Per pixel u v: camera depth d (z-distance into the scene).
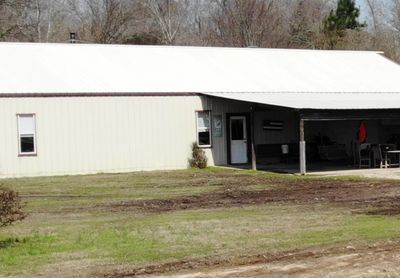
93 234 12.68
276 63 35.94
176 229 13.11
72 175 26.80
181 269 9.59
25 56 30.56
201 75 31.88
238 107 30.94
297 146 32.75
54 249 11.21
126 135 28.23
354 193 18.94
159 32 61.66
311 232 12.40
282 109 26.03
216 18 61.53
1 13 50.12
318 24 60.91
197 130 29.88
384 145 28.73
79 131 27.28
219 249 10.96
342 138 34.56
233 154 30.95
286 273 9.22
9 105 26.06
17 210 12.73
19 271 9.65
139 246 11.34
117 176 26.19
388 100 30.27
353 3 59.16
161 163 28.98
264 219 14.27
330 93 32.72
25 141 26.38
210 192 20.31
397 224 13.03
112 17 59.47
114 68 30.77
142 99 28.55
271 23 59.78
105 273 9.44
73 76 28.92
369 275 9.02
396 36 64.31
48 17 60.16
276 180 23.59
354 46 58.34
